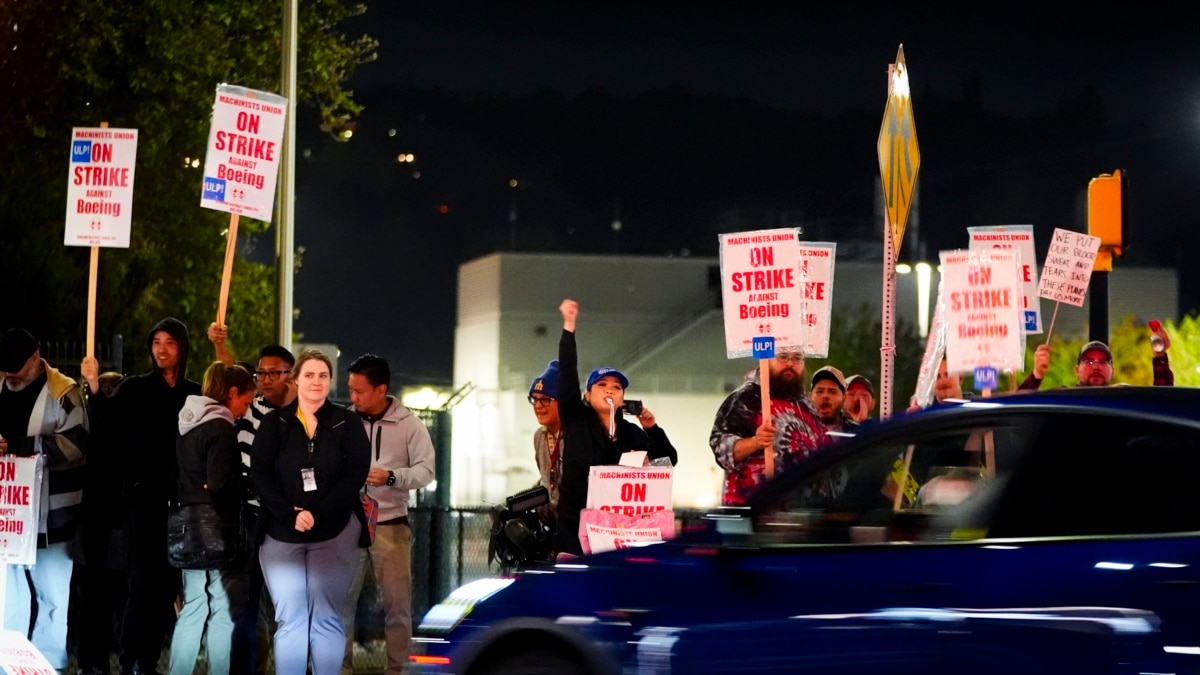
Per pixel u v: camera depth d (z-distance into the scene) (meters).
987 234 12.10
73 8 22.75
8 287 18.72
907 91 11.21
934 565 6.44
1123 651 5.94
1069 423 6.38
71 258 19.45
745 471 10.11
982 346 9.07
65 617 11.28
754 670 6.72
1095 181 14.55
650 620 6.98
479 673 7.43
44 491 11.05
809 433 10.20
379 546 11.01
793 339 9.88
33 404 11.03
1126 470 6.20
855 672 6.51
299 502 9.78
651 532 9.55
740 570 6.84
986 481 6.51
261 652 12.22
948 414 6.73
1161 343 12.41
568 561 7.42
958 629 6.29
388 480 10.85
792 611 6.68
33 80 22.88
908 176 11.20
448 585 14.68
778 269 9.95
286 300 16.17
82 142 11.58
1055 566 6.17
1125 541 6.09
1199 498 6.03
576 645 7.16
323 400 9.95
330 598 9.89
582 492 9.96
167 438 10.94
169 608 11.13
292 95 16.27
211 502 10.37
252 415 10.91
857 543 6.70
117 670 12.31
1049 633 6.11
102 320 20.83
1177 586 5.88
